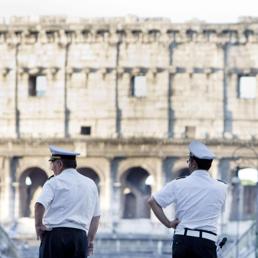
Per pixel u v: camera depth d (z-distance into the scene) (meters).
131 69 185.00
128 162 183.12
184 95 184.38
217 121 183.12
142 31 184.88
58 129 185.75
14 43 187.75
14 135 185.88
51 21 187.38
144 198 186.25
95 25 185.50
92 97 185.50
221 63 184.12
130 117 184.50
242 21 184.62
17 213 184.12
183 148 181.62
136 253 158.50
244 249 113.12
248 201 184.38
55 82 186.75
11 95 187.38
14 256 120.12
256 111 183.25
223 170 181.00
